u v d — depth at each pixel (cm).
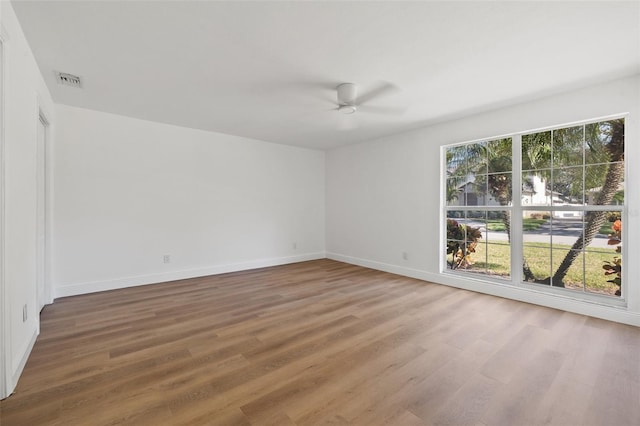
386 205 491
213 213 466
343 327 263
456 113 368
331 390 172
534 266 337
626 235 275
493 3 173
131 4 174
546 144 328
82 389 171
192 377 185
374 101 329
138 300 336
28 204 215
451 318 284
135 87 295
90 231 363
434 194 421
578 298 304
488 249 375
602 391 170
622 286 278
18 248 189
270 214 535
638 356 210
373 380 182
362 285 404
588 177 300
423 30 201
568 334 247
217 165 470
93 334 247
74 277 354
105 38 210
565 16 184
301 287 394
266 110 362
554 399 163
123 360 205
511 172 353
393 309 309
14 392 168
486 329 258
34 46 218
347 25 195
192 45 220
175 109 359
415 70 257
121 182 384
